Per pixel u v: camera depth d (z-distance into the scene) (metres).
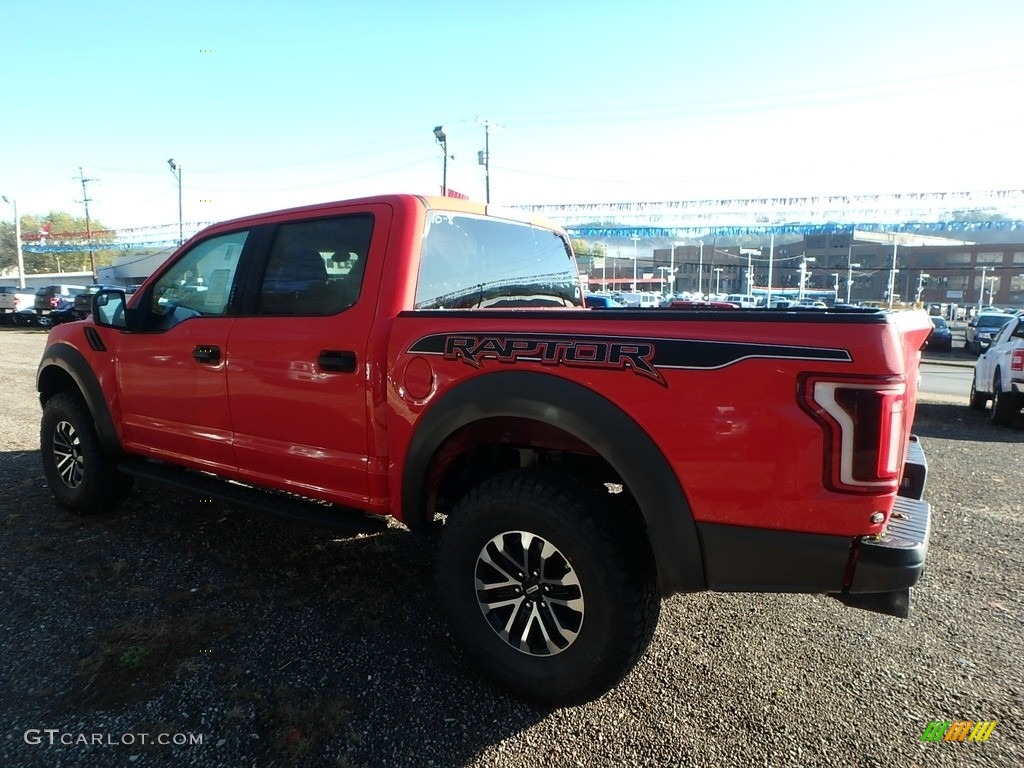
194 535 4.18
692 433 2.17
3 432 7.05
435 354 2.68
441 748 2.33
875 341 1.96
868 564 2.02
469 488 3.14
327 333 3.02
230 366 3.39
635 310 2.36
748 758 2.31
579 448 2.59
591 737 2.40
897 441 2.01
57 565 3.71
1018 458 7.00
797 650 3.03
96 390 4.13
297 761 2.24
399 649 2.94
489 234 3.58
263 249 3.40
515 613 2.58
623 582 2.34
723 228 23.25
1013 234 122.56
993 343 10.25
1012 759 2.32
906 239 124.06
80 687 2.61
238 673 2.72
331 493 3.12
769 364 2.06
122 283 56.94
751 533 2.13
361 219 3.10
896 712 2.58
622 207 23.19
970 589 3.69
